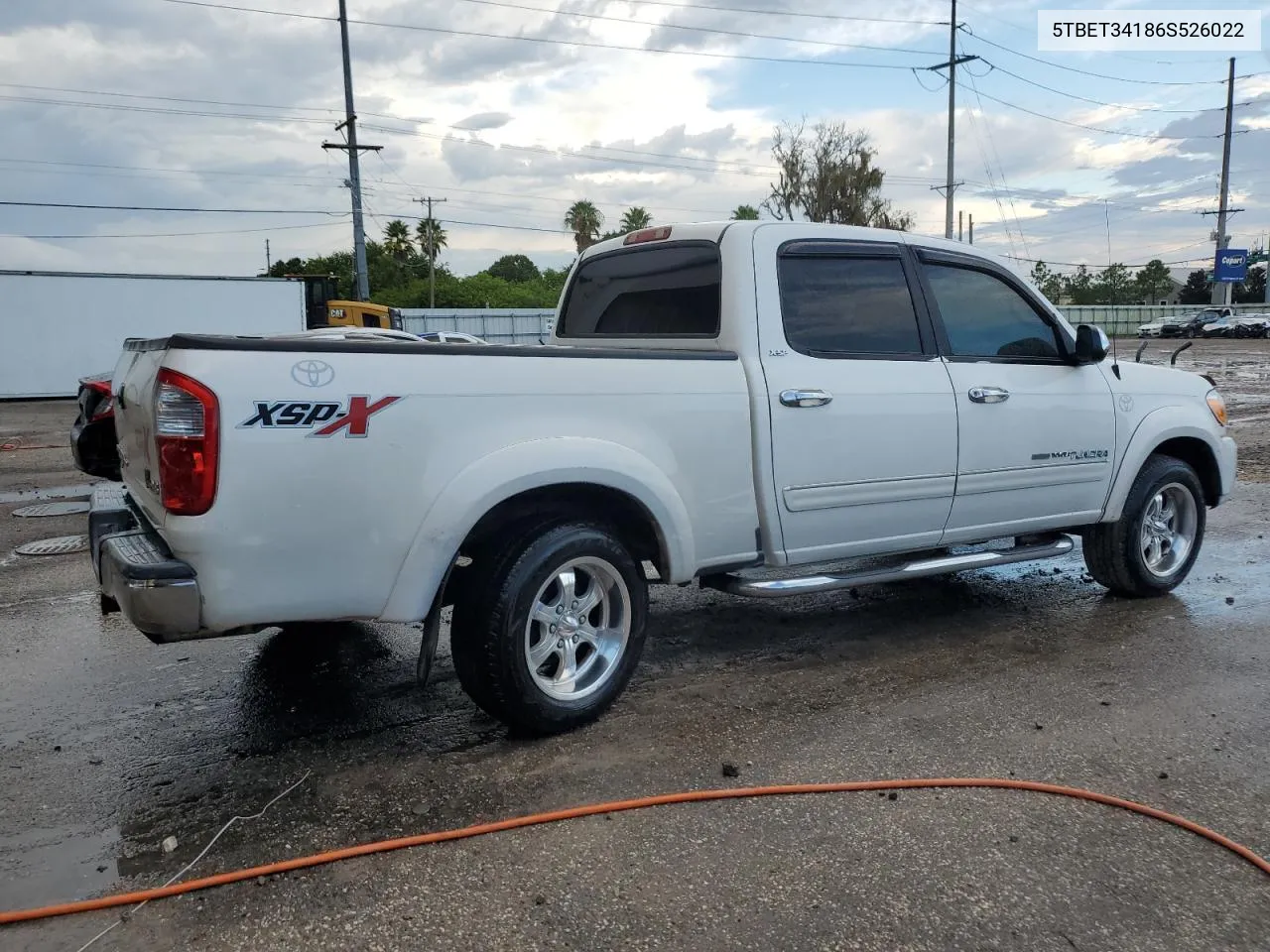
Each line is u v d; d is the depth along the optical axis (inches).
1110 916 100.7
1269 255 2578.7
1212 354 1309.1
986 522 189.0
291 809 125.1
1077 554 268.7
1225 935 97.7
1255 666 174.6
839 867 109.8
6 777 135.7
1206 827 118.0
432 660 136.1
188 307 995.9
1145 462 217.9
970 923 99.4
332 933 98.8
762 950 95.4
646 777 132.0
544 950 95.7
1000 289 195.0
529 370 136.8
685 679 170.6
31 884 108.4
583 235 2368.4
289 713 158.6
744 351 159.6
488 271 3939.5
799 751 140.0
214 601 117.8
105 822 122.7
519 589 137.3
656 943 96.6
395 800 126.9
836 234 173.8
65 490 400.5
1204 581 235.8
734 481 157.2
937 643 190.7
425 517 128.4
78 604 225.6
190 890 106.4
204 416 114.1
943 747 141.1
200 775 135.6
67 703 164.2
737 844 114.8
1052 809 122.8
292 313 1036.5
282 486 119.1
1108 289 3213.6
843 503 168.6
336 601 125.4
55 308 951.0
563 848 114.3
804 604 219.6
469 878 108.3
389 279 2942.9
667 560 151.6
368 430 123.9
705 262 167.9
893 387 172.7
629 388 145.4
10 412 846.5
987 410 184.9
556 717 143.6
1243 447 469.7
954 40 1540.4
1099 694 161.6
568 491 144.9
